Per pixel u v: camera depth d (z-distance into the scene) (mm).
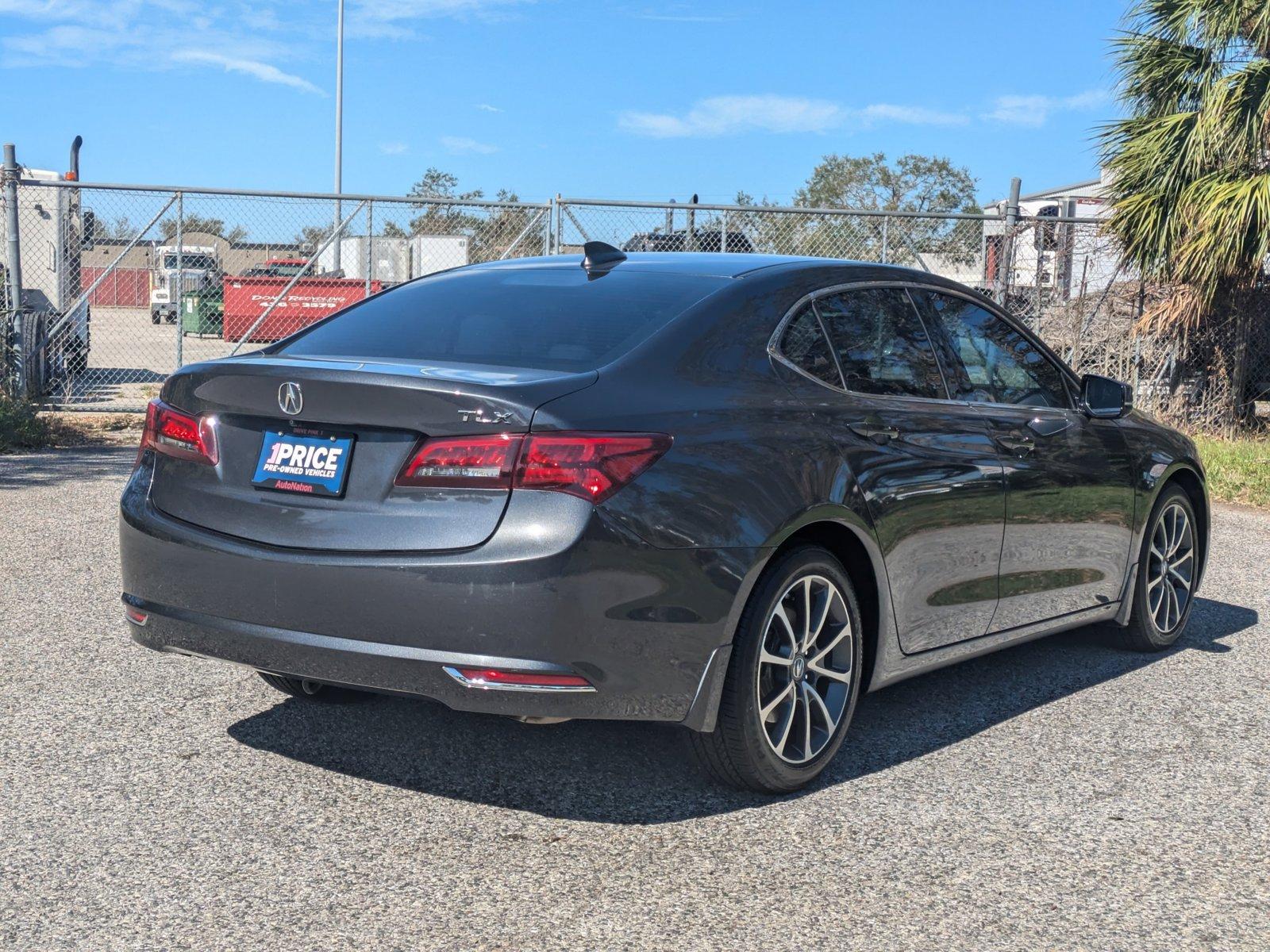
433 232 12742
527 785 3369
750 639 3145
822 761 3416
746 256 3916
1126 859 2996
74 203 12188
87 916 2592
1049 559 4262
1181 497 5016
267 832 3033
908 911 2699
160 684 4176
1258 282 12312
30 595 5320
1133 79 12414
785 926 2615
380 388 2951
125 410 12695
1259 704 4301
